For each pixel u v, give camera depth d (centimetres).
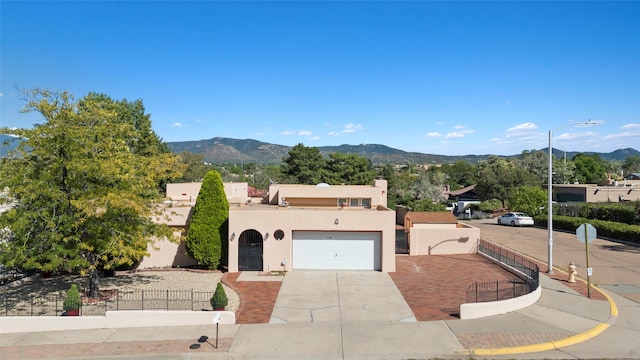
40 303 1797
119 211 1836
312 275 2200
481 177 6231
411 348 1255
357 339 1324
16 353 1277
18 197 1752
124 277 2241
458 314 1547
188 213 2512
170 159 2180
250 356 1220
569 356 1206
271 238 2297
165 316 1485
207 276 2242
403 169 14050
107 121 1912
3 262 1758
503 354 1223
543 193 4522
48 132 1703
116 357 1230
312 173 6912
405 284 2002
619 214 3700
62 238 1762
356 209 2628
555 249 2819
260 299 1783
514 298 1588
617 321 1472
